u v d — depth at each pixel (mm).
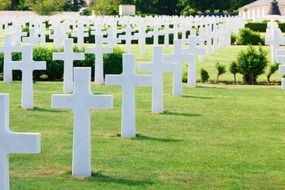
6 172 9859
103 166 13438
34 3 105000
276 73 30141
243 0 128875
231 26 53219
